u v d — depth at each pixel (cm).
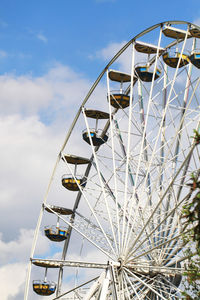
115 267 3647
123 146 4225
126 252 3628
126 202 3719
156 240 3872
